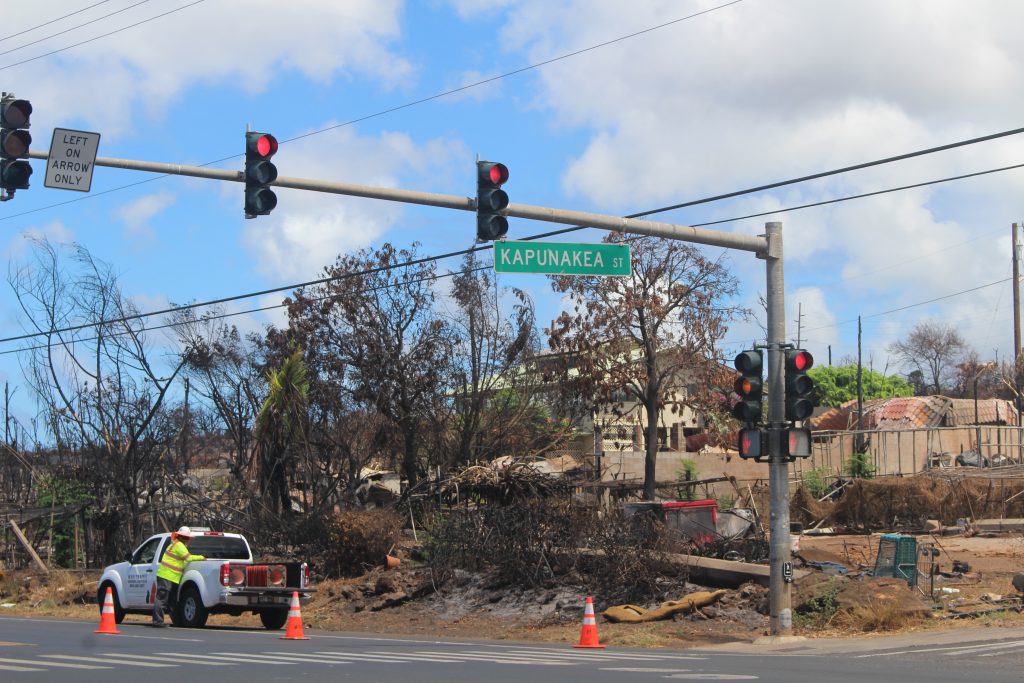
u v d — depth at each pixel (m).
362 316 37.16
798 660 14.79
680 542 23.28
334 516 29.78
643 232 17.20
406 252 37.88
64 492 38.88
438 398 36.97
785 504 18.05
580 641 17.70
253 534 32.66
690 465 45.31
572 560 23.38
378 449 37.09
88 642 17.77
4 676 12.45
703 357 37.88
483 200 15.89
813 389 18.09
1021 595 21.47
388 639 19.52
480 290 37.59
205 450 42.69
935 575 24.31
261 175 14.88
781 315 18.22
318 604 25.88
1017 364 64.19
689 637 18.47
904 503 39.19
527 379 38.12
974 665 13.79
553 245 16.75
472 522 25.48
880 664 14.03
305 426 35.84
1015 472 43.16
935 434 57.66
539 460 36.41
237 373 39.78
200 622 21.81
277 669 13.38
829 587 19.80
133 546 36.19
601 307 37.28
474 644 18.25
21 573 34.84
